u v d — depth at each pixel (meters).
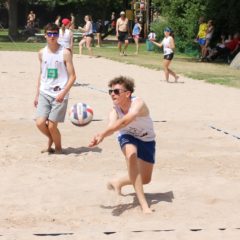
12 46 56.59
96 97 23.28
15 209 9.61
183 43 52.53
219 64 43.06
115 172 12.08
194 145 14.89
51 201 10.07
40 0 83.94
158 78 31.48
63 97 13.31
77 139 15.23
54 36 13.20
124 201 10.09
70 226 8.88
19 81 28.12
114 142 14.98
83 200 10.14
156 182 11.38
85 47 57.34
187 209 9.75
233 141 15.52
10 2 69.94
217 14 48.97
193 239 8.39
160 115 19.33
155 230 8.72
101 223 9.03
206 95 24.81
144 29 69.12
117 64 39.56
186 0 51.50
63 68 13.36
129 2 80.00
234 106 21.78
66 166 12.52
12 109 19.77
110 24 83.75
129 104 9.41
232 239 8.42
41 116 13.44
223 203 10.13
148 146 9.80
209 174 12.09
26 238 8.33
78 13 89.00
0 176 11.61
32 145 14.31
